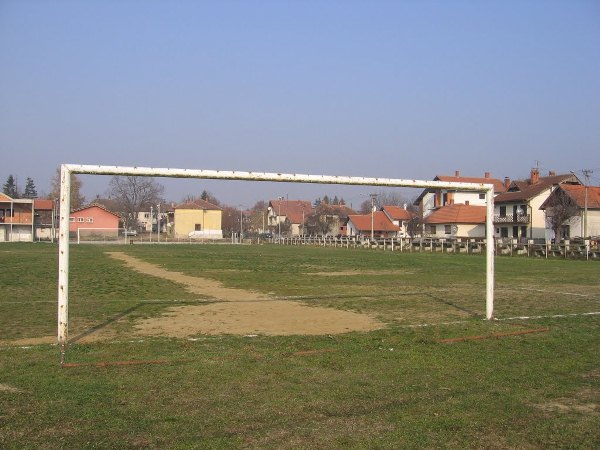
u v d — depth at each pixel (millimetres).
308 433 4738
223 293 15906
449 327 9953
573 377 6621
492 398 5762
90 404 5449
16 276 20734
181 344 8258
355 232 85188
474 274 23688
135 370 6746
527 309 12641
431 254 45031
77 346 8070
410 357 7559
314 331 9672
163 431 4746
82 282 18750
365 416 5176
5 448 4336
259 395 5797
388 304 13516
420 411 5332
